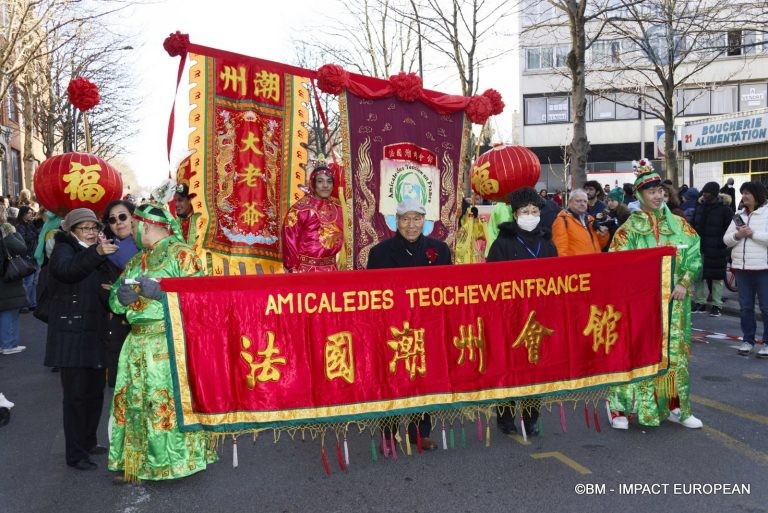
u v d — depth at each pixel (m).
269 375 4.37
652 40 18.83
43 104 26.84
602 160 38.28
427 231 6.71
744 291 8.01
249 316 4.35
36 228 13.09
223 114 6.00
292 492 4.42
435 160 6.74
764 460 4.77
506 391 4.80
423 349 4.63
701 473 4.55
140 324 4.39
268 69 6.25
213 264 5.96
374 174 6.45
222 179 6.04
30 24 17.83
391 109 6.53
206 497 4.38
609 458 4.86
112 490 4.54
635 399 5.38
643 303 5.15
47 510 4.25
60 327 4.71
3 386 7.55
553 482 4.45
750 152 22.16
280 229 6.39
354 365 4.51
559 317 4.93
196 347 4.27
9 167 26.91
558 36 32.12
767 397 6.30
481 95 6.90
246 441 5.48
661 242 5.39
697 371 7.28
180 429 4.25
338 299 4.48
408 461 4.91
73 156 5.79
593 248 7.07
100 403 5.14
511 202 5.31
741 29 14.97
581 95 12.01
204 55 5.89
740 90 34.41
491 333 4.77
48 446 5.52
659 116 22.45
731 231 8.07
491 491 4.34
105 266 4.82
